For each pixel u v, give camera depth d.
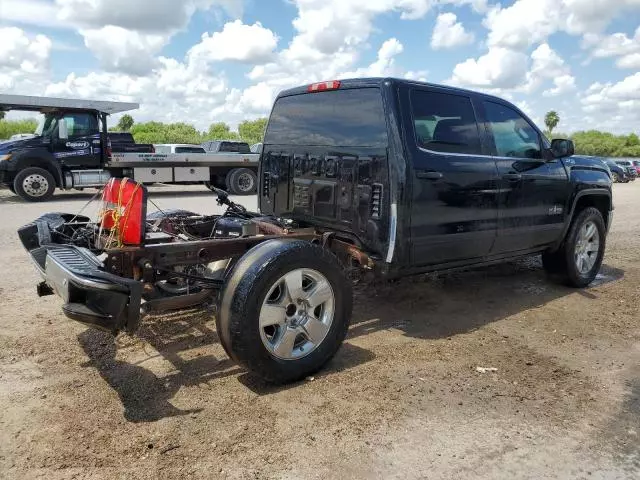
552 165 5.75
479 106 5.03
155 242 4.44
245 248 4.30
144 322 4.77
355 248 4.57
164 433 3.07
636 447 3.06
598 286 6.47
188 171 16.92
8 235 8.77
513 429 3.21
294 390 3.62
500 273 6.96
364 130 4.47
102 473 2.70
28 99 14.41
